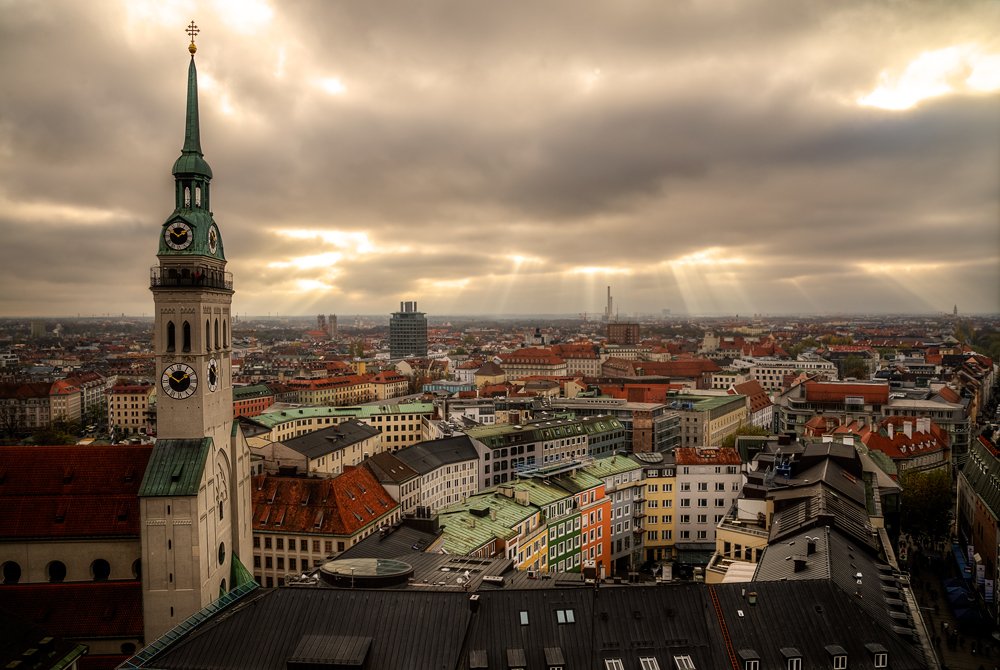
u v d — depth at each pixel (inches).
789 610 2871.6
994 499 5310.0
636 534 6466.5
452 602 2812.5
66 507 3907.5
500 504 5196.9
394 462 6678.2
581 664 2650.1
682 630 2780.5
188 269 3929.6
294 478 5590.6
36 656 2942.9
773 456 5674.2
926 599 5334.6
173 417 3944.4
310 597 2819.9
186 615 3757.4
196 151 4151.1
